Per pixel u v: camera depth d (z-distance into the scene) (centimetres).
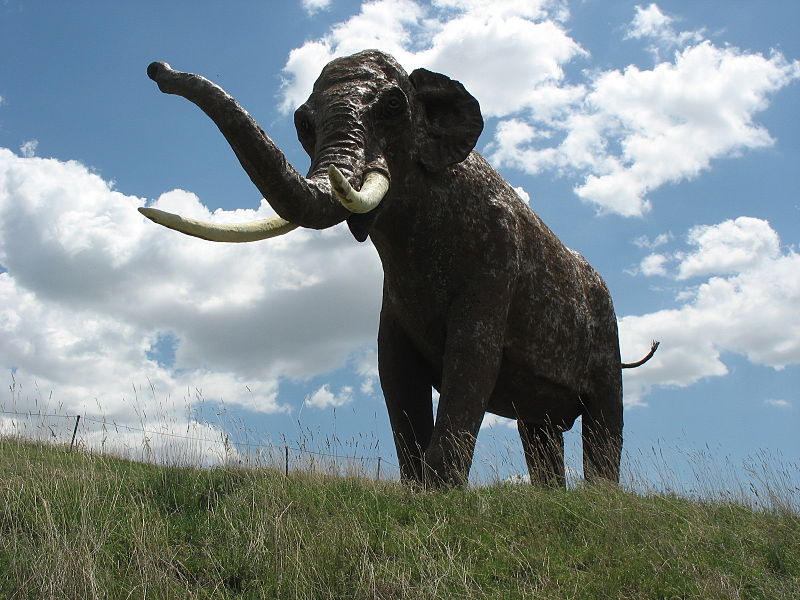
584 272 855
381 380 750
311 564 558
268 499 659
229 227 561
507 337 737
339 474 751
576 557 590
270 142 539
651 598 548
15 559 557
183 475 748
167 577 544
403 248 693
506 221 718
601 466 830
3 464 806
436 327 712
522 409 801
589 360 841
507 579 555
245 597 539
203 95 536
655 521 659
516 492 689
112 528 627
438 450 666
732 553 625
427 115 707
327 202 575
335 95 653
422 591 521
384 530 604
